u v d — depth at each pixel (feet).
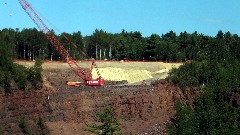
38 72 381.81
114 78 466.29
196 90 401.90
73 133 335.47
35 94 363.15
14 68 366.22
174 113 380.37
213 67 425.28
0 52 372.17
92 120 352.49
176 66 502.79
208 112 343.26
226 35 549.95
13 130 312.09
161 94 396.98
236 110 360.28
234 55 463.01
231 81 398.42
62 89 395.75
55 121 342.64
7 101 339.77
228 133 321.32
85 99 371.97
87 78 442.91
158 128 352.28
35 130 321.93
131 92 390.63
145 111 376.48
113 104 373.81
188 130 326.24
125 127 351.46
